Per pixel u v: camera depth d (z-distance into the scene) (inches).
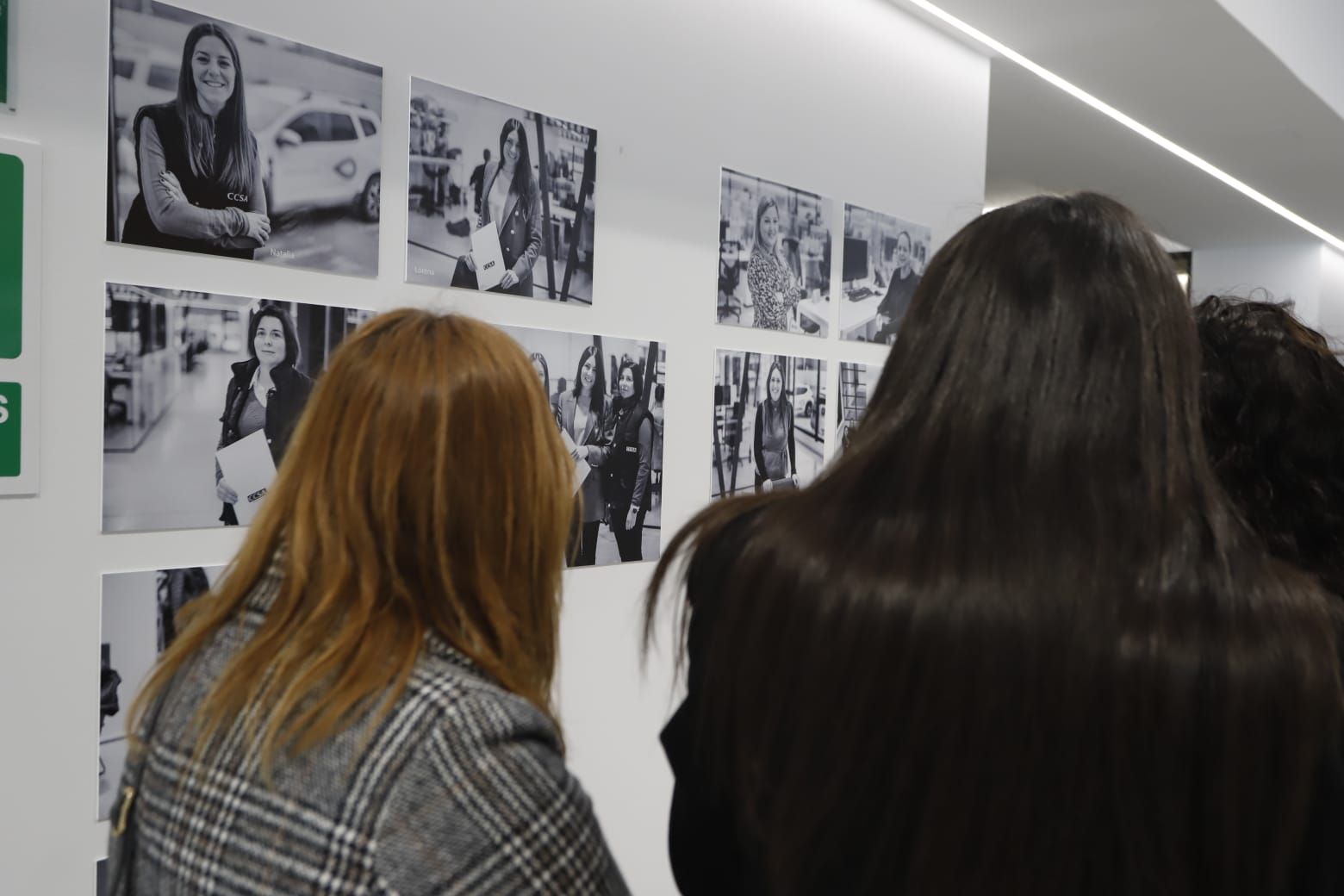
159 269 84.6
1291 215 308.3
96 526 81.7
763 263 143.8
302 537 36.9
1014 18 165.2
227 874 32.3
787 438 149.0
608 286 122.5
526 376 40.9
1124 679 24.6
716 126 135.6
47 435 78.8
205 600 39.8
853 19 157.5
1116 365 28.0
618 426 123.6
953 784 25.5
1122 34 169.8
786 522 30.4
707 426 136.3
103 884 83.3
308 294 94.6
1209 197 288.8
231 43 87.5
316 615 35.2
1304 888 25.1
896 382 31.3
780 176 145.9
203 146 86.1
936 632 25.9
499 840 32.3
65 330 79.4
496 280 109.7
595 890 34.2
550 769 34.5
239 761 33.4
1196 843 24.8
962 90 180.7
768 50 143.1
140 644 84.7
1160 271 29.5
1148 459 27.0
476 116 107.1
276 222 91.2
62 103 78.4
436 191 103.8
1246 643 24.8
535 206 113.5
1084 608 25.3
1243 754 24.1
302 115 92.7
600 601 124.0
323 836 31.6
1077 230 30.1
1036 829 25.0
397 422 37.5
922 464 28.5
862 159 160.4
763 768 29.0
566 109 116.8
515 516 39.3
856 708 26.7
